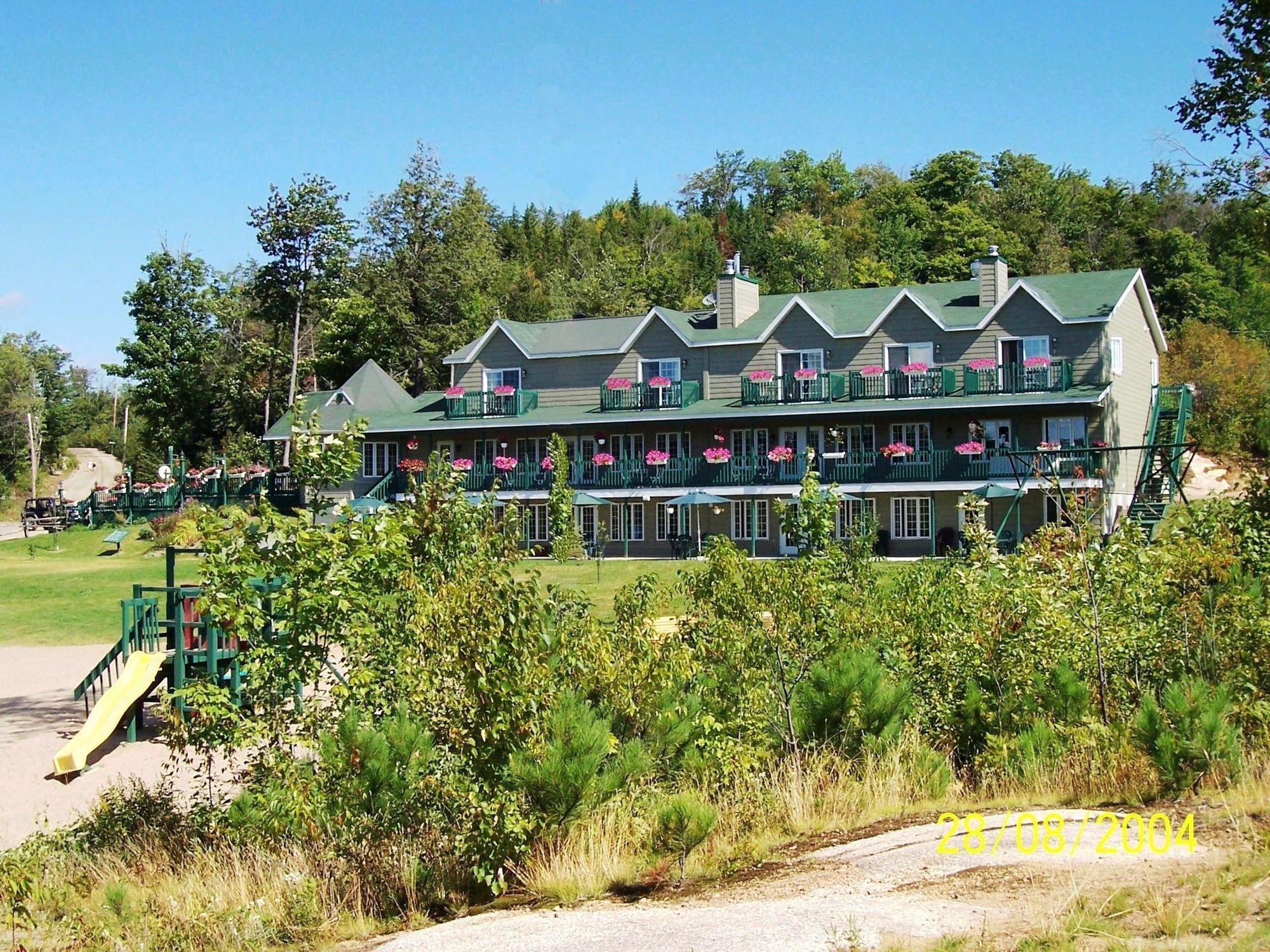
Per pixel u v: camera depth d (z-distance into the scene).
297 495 54.31
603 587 34.31
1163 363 51.44
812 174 123.19
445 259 75.44
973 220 89.38
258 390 74.94
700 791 12.43
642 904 9.89
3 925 10.63
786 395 47.47
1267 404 46.53
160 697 19.33
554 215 125.31
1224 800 10.94
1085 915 8.14
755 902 9.42
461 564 12.91
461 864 11.40
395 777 11.26
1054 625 14.27
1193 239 73.00
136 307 75.50
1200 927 7.76
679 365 50.31
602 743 11.24
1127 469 45.34
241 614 12.39
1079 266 82.75
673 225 123.38
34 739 19.56
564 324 54.16
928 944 7.91
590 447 50.69
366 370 59.12
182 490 57.50
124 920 10.95
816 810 12.21
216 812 13.12
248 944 10.34
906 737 13.65
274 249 64.75
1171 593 14.73
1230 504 17.06
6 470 101.12
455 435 52.94
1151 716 11.74
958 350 45.56
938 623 15.59
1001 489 39.97
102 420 132.62
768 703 14.05
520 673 11.20
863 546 22.36
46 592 37.38
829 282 86.06
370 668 12.49
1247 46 21.34
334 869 11.56
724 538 15.00
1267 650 13.98
